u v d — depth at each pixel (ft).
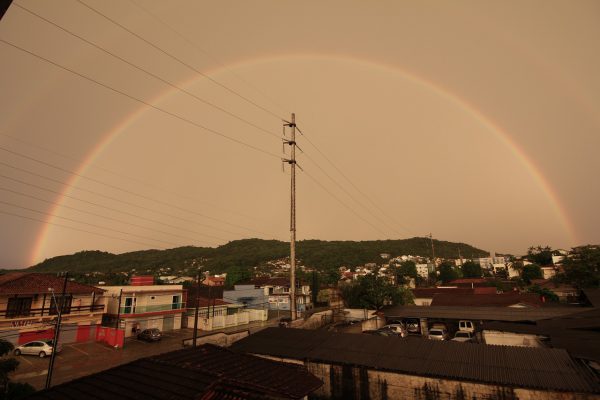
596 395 37.70
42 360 85.66
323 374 53.88
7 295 104.94
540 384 40.47
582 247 219.20
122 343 102.06
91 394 29.32
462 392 43.83
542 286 227.61
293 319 90.58
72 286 123.24
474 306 127.34
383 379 49.14
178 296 142.82
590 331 67.05
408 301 158.61
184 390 29.53
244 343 66.08
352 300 160.76
